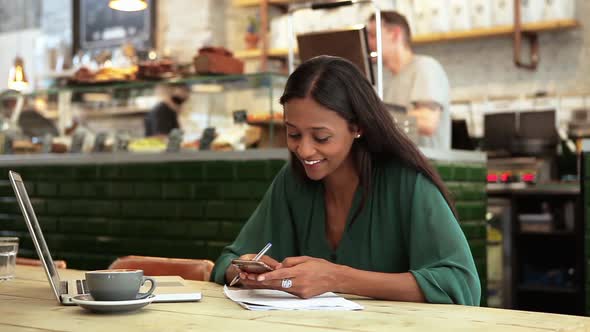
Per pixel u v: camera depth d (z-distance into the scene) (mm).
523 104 6391
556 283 5375
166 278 2037
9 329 1354
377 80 4234
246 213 4125
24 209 1676
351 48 3812
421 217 1914
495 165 5762
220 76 4227
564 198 5375
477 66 6672
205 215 4270
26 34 8867
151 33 7773
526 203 5531
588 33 6262
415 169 1984
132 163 4555
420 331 1316
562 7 6051
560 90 6352
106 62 5066
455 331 1319
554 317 1472
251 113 4148
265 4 7148
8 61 8945
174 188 4383
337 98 1880
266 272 1704
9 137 5117
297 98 1878
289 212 2186
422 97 4488
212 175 4246
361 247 2023
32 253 4945
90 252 4711
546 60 6402
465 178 4230
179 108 4473
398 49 4605
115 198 4613
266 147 4121
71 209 4793
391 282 1729
